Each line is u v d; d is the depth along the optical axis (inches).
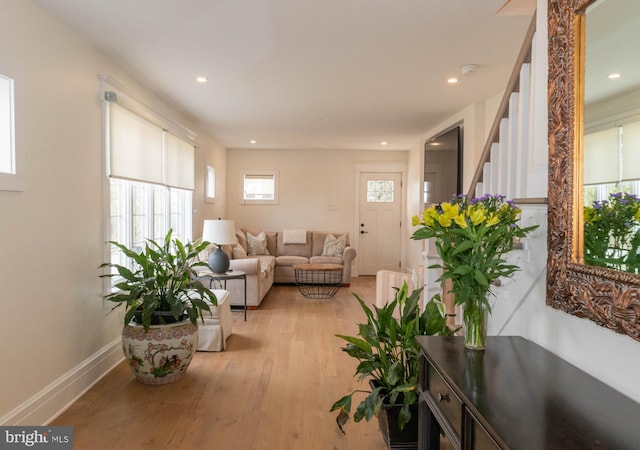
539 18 65.5
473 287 54.8
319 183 303.3
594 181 48.3
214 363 126.6
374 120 201.6
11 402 81.7
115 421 91.3
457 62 122.3
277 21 96.4
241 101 167.5
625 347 44.1
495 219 51.1
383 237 306.5
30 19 86.5
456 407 46.4
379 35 103.7
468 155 172.7
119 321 127.6
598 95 47.8
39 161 89.8
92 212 112.0
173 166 175.2
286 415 94.8
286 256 278.7
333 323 173.8
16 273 83.0
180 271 113.9
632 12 43.4
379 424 83.4
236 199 301.9
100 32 102.7
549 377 47.7
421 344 59.4
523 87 80.5
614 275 43.5
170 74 133.9
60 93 97.1
